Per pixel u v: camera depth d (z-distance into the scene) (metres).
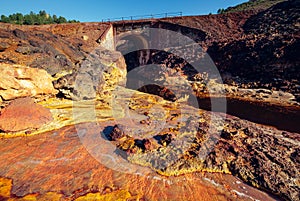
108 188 3.65
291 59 14.01
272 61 14.98
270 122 8.06
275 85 13.65
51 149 5.04
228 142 5.33
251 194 3.62
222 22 25.73
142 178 3.99
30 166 4.29
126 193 3.54
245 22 24.70
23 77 7.79
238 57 17.67
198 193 3.60
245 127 6.59
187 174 4.17
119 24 24.97
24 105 6.54
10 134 5.86
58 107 8.39
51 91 9.22
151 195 3.51
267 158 4.57
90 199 3.37
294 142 5.64
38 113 6.61
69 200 3.34
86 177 3.95
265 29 20.36
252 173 4.12
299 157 4.65
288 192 3.60
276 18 21.06
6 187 3.62
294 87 12.59
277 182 3.83
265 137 5.80
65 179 3.88
